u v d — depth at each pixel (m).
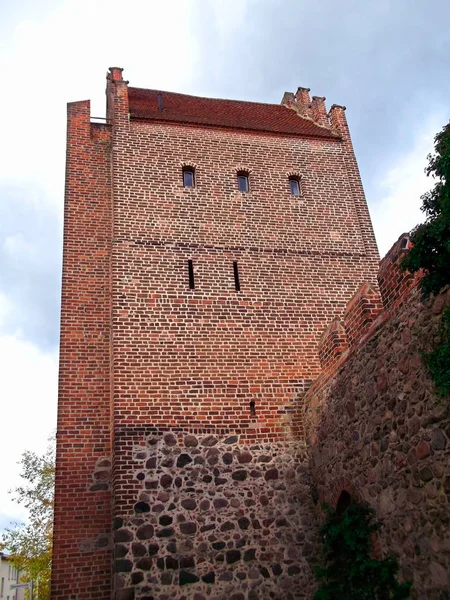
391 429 8.16
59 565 10.78
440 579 6.88
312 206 15.45
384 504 8.30
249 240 14.38
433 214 6.17
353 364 9.68
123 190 14.09
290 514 11.26
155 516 10.69
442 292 7.00
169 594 10.07
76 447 11.85
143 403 11.72
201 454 11.50
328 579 8.44
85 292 13.44
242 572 10.54
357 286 14.53
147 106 16.66
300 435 12.17
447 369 6.38
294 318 13.60
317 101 18.38
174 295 13.06
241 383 12.47
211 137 15.67
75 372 12.56
